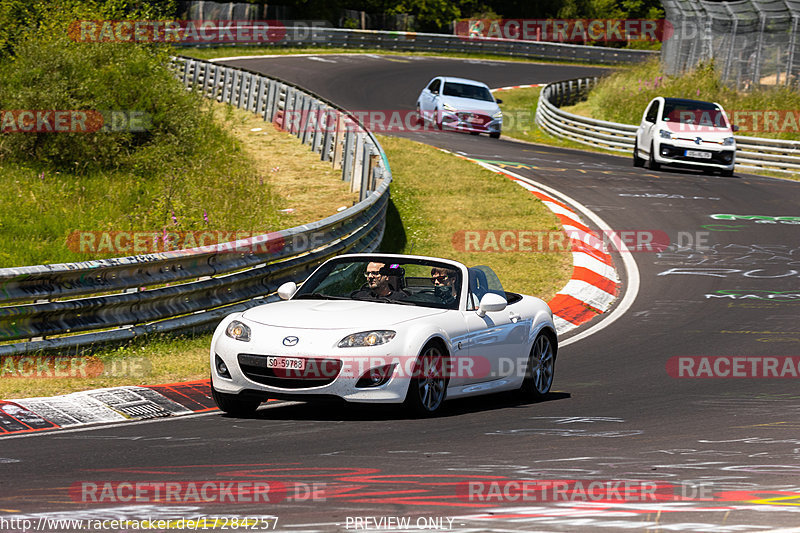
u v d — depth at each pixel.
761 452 13.52
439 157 52.84
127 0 51.75
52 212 35.50
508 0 155.50
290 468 12.25
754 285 32.16
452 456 13.05
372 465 12.44
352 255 18.56
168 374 19.27
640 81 78.69
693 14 78.50
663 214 42.66
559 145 70.88
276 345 15.44
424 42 117.75
